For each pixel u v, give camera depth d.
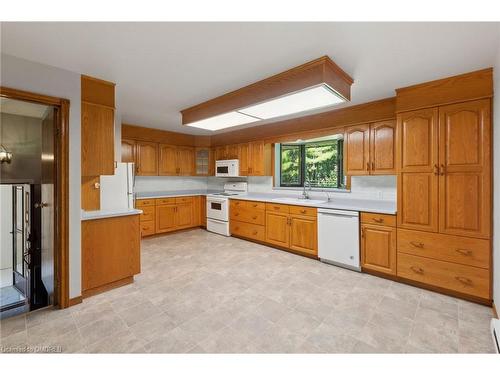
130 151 4.53
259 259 3.40
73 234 2.16
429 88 2.38
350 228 2.95
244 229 4.44
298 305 2.16
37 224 2.91
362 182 3.55
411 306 2.13
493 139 2.06
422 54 1.86
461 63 2.01
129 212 2.58
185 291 2.43
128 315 1.99
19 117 3.55
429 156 2.38
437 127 2.33
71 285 2.14
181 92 2.76
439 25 1.50
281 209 3.79
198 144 5.59
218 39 1.68
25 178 3.60
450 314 1.99
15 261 3.34
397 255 2.60
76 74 2.19
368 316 1.98
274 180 4.69
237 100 2.69
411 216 2.50
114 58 1.95
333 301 2.22
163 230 4.82
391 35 1.62
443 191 2.31
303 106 2.54
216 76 2.32
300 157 4.52
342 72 2.15
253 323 1.89
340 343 1.66
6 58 1.83
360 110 3.15
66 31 1.57
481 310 2.05
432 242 2.38
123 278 2.55
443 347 1.61
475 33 1.58
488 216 2.09
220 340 1.68
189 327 1.83
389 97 2.89
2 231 3.57
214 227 5.02
